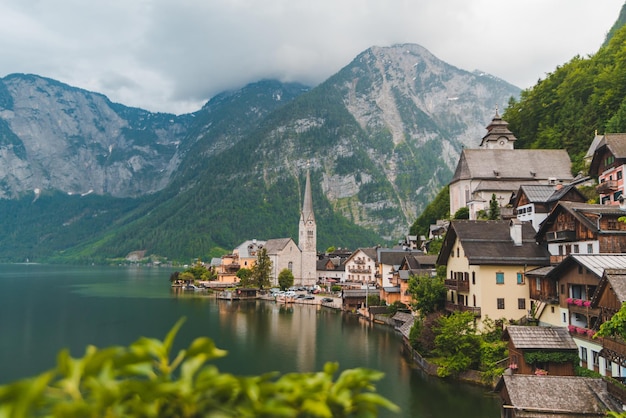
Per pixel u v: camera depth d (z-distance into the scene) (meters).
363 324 104.31
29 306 125.56
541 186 86.31
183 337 85.75
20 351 73.31
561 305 53.56
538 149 143.88
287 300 152.62
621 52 143.25
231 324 102.62
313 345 80.12
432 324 67.38
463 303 70.56
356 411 6.19
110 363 4.62
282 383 5.63
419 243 166.38
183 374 5.11
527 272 62.88
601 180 81.12
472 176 137.75
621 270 38.62
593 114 141.62
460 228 70.75
